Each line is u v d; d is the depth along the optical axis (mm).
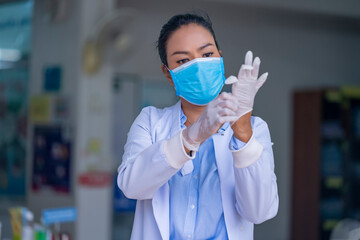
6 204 5672
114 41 4527
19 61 5691
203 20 1382
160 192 1354
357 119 6270
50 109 5117
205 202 1346
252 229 1396
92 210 4781
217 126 1160
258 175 1235
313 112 6234
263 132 1377
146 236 1379
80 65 4746
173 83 1419
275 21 6516
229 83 1210
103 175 4844
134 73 5852
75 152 4773
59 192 4953
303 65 6699
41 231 2455
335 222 6156
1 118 5883
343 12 6191
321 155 6141
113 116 5785
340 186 6199
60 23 5051
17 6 5707
